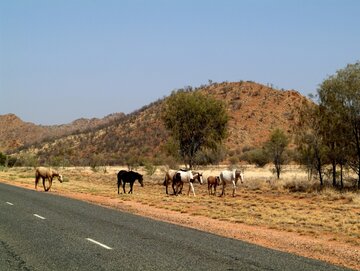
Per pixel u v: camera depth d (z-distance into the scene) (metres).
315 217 20.72
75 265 10.02
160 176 55.69
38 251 11.55
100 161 109.06
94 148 141.50
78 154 141.12
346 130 32.31
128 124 151.62
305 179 38.22
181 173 32.59
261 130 121.06
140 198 29.52
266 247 12.88
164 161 77.19
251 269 9.84
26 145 188.00
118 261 10.43
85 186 42.06
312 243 14.41
